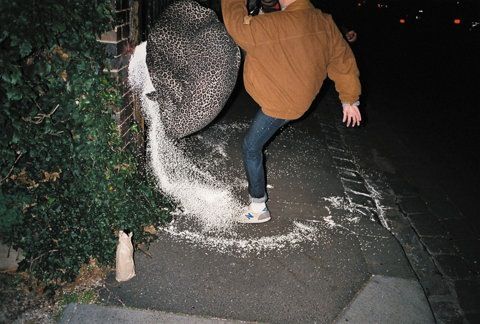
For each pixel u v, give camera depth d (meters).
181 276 2.88
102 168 2.78
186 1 3.01
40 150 2.54
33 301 2.58
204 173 4.25
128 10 2.89
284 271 3.04
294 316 2.65
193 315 2.57
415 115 8.01
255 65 2.76
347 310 2.75
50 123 2.51
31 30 2.11
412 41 18.78
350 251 3.37
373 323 2.68
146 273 2.87
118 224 2.94
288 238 3.43
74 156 2.67
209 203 3.76
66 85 2.52
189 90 3.06
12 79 2.14
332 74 2.90
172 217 3.48
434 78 11.41
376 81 10.51
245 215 3.52
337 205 4.11
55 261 2.70
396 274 3.17
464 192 5.11
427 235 4.10
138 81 3.22
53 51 2.40
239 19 2.61
